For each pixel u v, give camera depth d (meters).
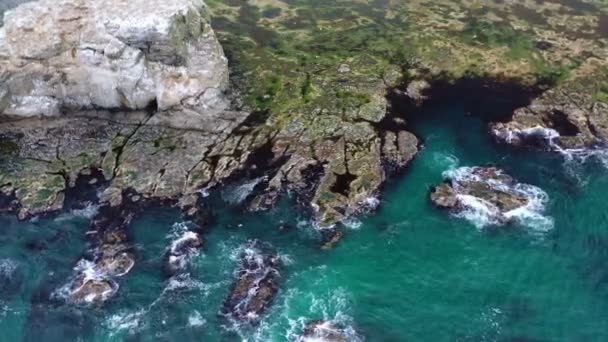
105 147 55.19
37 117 57.53
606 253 47.06
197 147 55.25
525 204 50.56
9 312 43.03
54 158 54.19
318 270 45.97
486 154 55.62
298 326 42.00
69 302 43.62
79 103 58.28
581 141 56.47
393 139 56.44
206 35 60.28
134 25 54.03
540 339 41.31
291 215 49.88
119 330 41.91
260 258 46.72
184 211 50.16
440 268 46.16
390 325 42.31
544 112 59.56
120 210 50.09
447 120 59.22
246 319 42.44
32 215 49.66
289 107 59.66
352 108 59.69
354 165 53.47
